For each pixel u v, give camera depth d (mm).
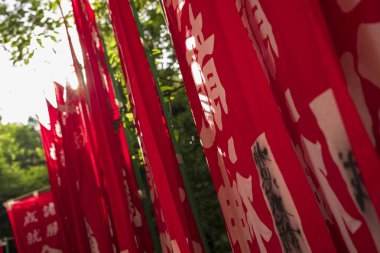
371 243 1205
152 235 3676
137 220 3461
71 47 3447
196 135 6168
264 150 1510
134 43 2471
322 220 1340
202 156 6441
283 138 1409
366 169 1119
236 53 1545
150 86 2453
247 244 1938
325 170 1325
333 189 1308
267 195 1561
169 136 2893
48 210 7199
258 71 1455
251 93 1506
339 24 1262
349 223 1266
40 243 7047
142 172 6363
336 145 1244
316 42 1234
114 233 3738
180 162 2869
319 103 1272
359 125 1120
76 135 3973
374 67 1180
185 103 6609
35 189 17484
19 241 7000
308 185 1369
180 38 2100
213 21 1780
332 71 1160
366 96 1217
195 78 2016
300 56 1313
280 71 1455
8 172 17453
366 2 1176
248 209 1724
